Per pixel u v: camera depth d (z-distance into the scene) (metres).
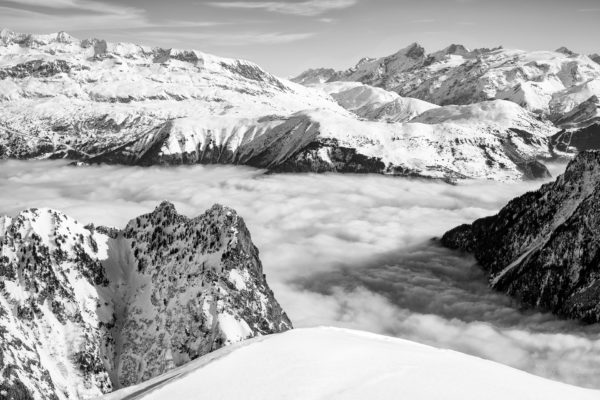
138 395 77.44
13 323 145.75
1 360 126.50
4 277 159.25
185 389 71.00
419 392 66.31
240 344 90.31
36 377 133.75
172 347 156.38
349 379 69.88
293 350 79.75
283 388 67.69
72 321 159.75
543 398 68.38
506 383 72.12
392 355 79.62
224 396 67.38
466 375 73.25
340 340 86.56
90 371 150.75
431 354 83.19
